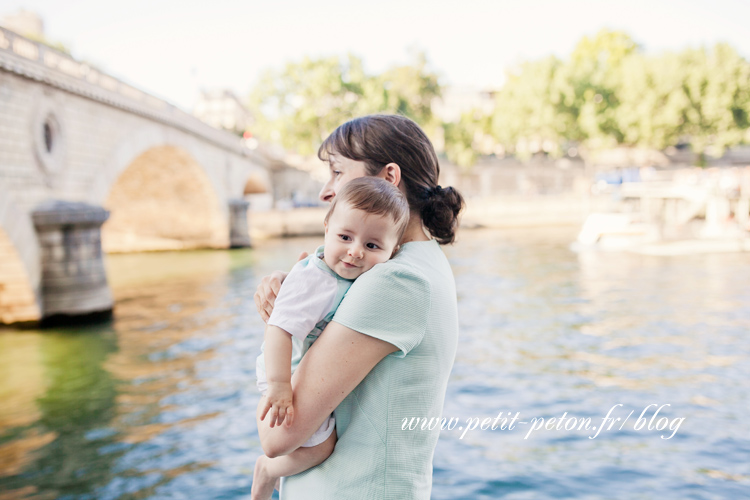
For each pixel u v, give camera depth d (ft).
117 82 68.95
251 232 151.12
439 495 19.35
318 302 4.57
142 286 74.18
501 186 208.44
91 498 20.94
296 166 185.06
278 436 4.36
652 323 44.32
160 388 33.24
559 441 23.47
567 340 40.06
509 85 199.41
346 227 4.60
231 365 37.27
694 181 100.22
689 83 172.45
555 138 183.83
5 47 46.80
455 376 32.30
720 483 19.69
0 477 22.93
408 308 4.36
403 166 5.21
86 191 60.08
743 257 77.20
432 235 5.33
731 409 26.40
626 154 209.05
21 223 47.16
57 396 32.50
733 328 41.75
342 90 186.70
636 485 19.71
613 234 95.81
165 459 23.88
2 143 45.01
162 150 93.56
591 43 219.00
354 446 4.51
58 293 50.75
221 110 221.46
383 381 4.41
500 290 61.98
